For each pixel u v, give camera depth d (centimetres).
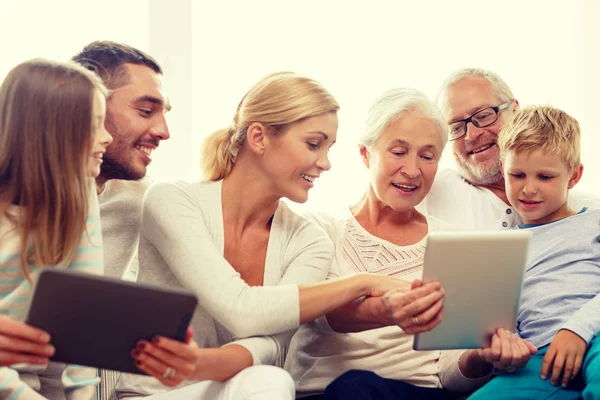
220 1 239
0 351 111
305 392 164
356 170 240
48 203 128
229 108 239
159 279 157
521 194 182
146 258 159
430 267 140
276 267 160
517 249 142
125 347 114
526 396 145
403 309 140
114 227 171
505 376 150
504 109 206
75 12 232
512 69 250
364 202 181
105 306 110
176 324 114
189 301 112
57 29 231
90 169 134
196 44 239
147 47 238
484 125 205
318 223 178
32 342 111
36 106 129
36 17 230
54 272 108
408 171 167
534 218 184
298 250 162
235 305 143
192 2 239
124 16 236
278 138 154
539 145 178
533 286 170
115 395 156
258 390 129
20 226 127
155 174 240
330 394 151
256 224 163
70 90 129
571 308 161
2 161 129
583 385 148
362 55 241
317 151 156
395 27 242
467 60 246
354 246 174
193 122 240
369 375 155
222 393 136
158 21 238
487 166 206
